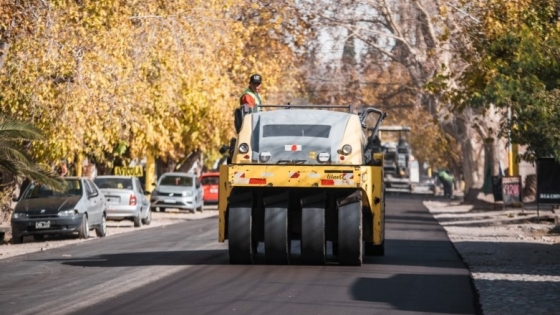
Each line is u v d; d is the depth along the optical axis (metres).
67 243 30.97
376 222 20.95
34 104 32.53
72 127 33.41
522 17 33.72
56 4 32.31
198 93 45.75
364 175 20.17
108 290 16.72
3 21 28.98
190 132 52.97
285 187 20.53
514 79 32.66
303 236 20.34
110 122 35.69
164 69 38.50
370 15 60.50
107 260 22.80
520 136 36.59
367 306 14.74
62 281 18.27
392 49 64.50
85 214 32.94
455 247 27.62
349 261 20.61
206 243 28.91
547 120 32.97
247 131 21.27
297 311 14.16
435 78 38.25
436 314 14.03
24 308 14.64
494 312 14.30
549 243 29.73
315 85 63.53
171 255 24.08
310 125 21.19
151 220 48.16
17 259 23.53
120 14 34.69
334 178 20.12
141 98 36.69
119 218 40.88
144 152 51.91
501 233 35.31
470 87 36.47
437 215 51.53
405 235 33.16
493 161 62.19
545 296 16.12
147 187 62.84
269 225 20.41
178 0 37.00
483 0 35.41
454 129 70.94
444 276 19.06
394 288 17.00
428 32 58.47
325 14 56.34
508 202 49.03
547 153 37.28
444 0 46.16
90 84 33.03
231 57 45.53
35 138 30.02
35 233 32.25
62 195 33.31
